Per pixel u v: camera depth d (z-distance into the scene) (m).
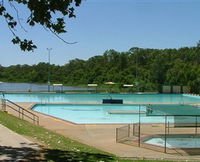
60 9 7.40
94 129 26.48
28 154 10.44
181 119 27.72
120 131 25.56
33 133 17.02
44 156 10.28
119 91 72.31
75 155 11.01
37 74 126.75
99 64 120.12
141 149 19.12
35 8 7.44
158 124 30.16
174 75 80.50
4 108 33.25
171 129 27.02
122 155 16.64
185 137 23.78
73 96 60.25
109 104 47.12
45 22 7.65
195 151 18.94
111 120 35.44
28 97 56.81
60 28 7.69
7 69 141.75
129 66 111.81
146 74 93.19
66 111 42.66
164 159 15.70
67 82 116.00
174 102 53.69
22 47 7.95
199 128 27.14
